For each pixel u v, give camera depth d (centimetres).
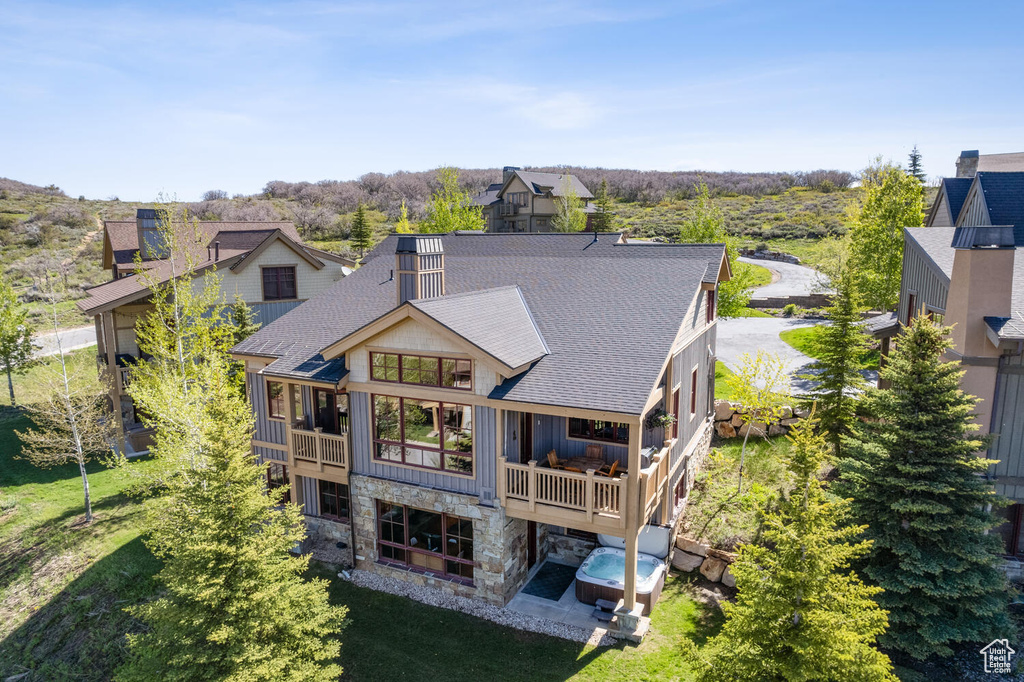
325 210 10050
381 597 1756
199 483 1492
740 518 1819
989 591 1384
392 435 1783
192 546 1284
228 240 3416
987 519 1391
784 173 13525
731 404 2370
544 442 1800
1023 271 1759
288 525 1500
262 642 1323
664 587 1703
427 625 1630
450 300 1700
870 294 3412
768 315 4269
